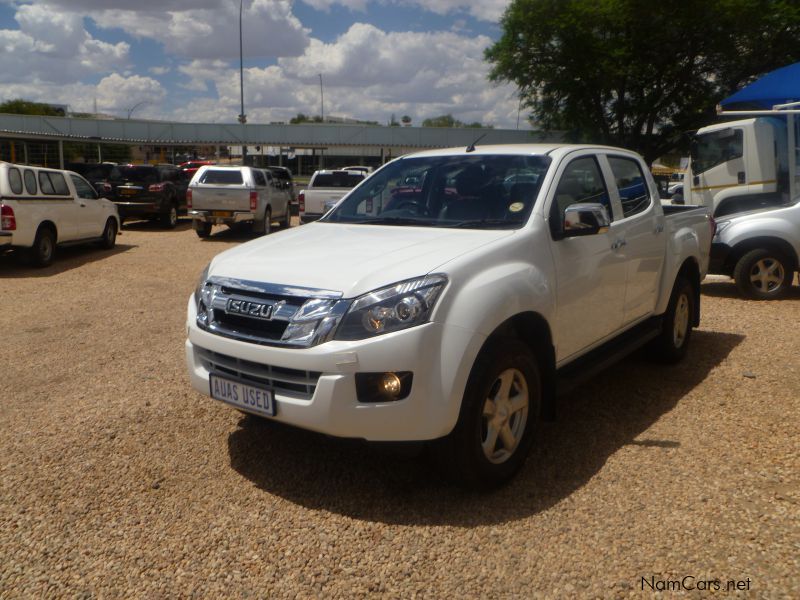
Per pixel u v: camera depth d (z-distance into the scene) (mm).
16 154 35938
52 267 11883
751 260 8758
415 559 3053
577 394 5172
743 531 3213
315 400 3244
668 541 3148
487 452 3535
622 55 25641
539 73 27797
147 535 3266
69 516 3432
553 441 4301
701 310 8172
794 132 9805
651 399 5043
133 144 41375
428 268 3357
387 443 3270
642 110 27578
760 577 2873
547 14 26656
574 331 4172
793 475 3764
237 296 3572
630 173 5242
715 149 11477
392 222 4441
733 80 27453
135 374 5688
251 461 4031
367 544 3176
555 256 3984
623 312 4812
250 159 55406
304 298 3350
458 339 3252
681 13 24797
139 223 21578
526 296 3600
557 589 2830
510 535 3227
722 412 4750
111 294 9344
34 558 3088
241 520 3393
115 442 4289
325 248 3818
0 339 6859
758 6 24438
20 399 5094
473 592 2822
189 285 10125
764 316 7789
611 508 3453
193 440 4316
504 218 4070
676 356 5812
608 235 4531
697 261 5965
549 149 4531
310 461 4035
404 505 3523
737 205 11336
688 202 12461
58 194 12281
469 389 3338
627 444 4234
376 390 3223
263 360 3383
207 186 16719
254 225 17359
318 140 42781
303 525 3346
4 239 10836
